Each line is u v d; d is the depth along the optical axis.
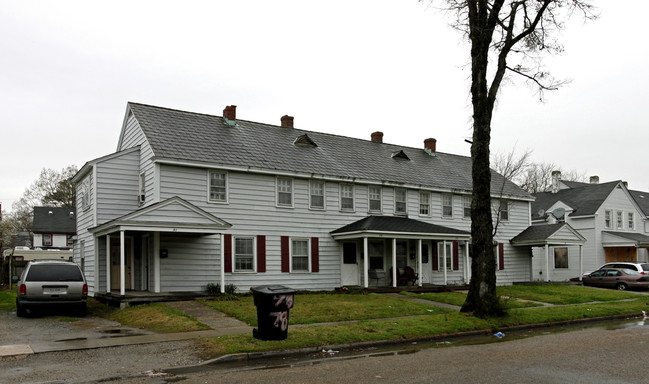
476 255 16.61
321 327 13.52
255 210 22.88
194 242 21.38
